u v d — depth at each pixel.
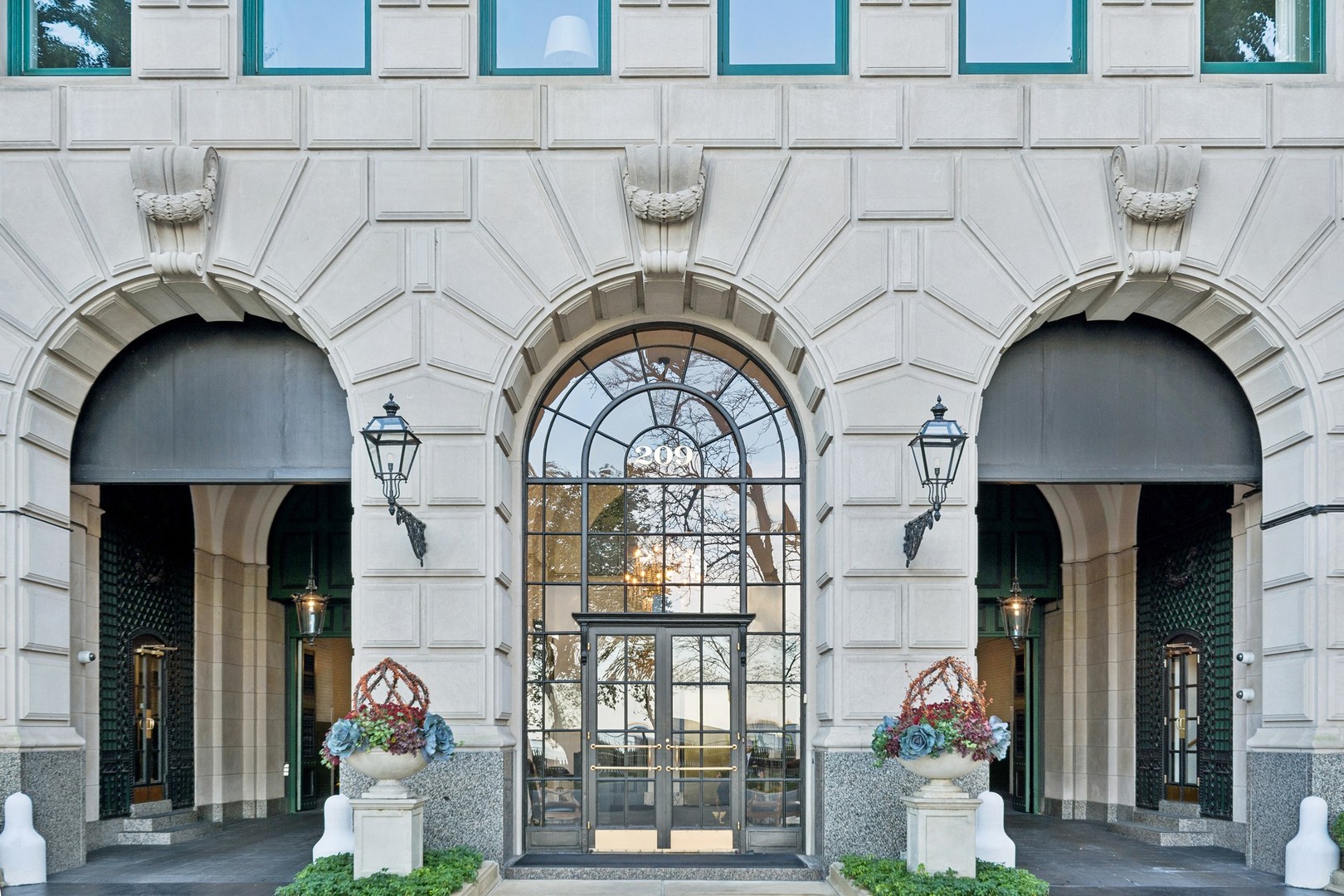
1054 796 16.08
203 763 14.76
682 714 11.25
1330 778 10.16
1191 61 10.86
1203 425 11.38
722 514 11.59
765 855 10.84
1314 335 10.73
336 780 18.45
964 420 10.68
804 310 10.77
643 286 10.99
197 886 9.97
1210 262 10.73
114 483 11.34
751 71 11.16
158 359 11.39
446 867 9.22
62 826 10.77
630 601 11.45
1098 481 11.24
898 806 10.20
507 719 10.92
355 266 10.74
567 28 11.18
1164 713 13.85
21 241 10.74
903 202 10.79
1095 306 11.20
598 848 11.07
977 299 10.76
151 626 13.71
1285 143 10.80
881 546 10.53
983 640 19.41
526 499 11.53
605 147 10.81
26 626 10.53
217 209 10.74
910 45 10.91
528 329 10.73
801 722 11.28
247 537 16.11
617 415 11.70
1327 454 10.59
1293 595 10.73
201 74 10.80
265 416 11.28
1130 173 10.56
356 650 10.41
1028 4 11.18
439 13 10.91
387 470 10.20
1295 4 11.30
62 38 11.23
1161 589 14.03
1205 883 10.16
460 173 10.80
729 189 10.81
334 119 10.79
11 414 10.59
